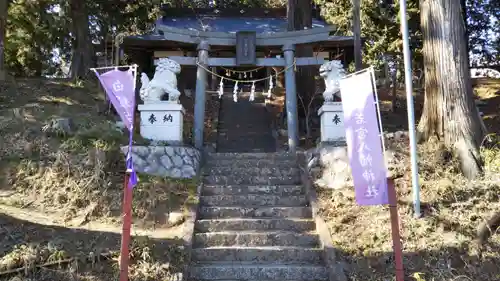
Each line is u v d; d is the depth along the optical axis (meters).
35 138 7.89
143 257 5.33
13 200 6.63
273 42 10.55
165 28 10.31
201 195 7.38
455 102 7.77
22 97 11.05
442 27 8.04
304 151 9.30
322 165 8.13
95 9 17.03
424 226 6.05
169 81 9.04
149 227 6.38
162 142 8.49
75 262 5.05
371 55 16.08
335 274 5.30
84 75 15.72
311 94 13.21
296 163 8.74
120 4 17.05
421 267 5.39
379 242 5.87
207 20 20.69
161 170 7.82
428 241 5.81
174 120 8.86
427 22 8.29
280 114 14.02
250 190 7.66
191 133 10.90
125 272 4.45
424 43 8.41
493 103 13.80
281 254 5.92
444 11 8.06
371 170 4.89
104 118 9.97
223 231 6.51
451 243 5.70
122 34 15.84
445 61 7.95
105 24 17.78
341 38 15.33
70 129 8.34
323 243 5.96
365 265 5.47
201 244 6.16
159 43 15.26
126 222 4.58
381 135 4.95
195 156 8.31
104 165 7.40
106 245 5.53
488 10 16.47
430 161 7.48
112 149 7.79
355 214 6.61
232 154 9.13
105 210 6.62
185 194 7.25
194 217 6.55
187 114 13.80
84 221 6.32
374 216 6.46
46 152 7.60
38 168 7.24
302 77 13.20
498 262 5.39
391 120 13.23
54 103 10.81
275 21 20.97
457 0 8.17
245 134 13.02
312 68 13.30
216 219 6.76
